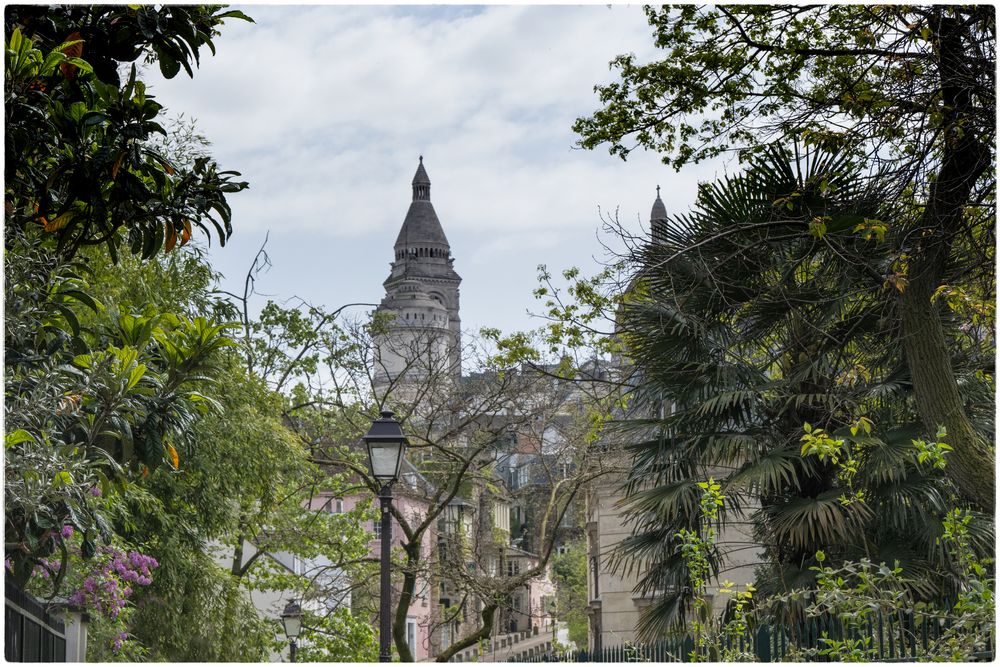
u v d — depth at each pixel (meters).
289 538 25.08
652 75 11.23
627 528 24.91
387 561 13.05
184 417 8.07
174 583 16.81
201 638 17.66
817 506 11.57
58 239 7.26
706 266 11.17
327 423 25.98
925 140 9.47
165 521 16.41
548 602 48.69
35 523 6.48
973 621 7.11
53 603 9.83
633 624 24.59
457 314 177.62
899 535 11.91
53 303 7.12
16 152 6.68
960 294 8.99
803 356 13.23
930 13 9.15
